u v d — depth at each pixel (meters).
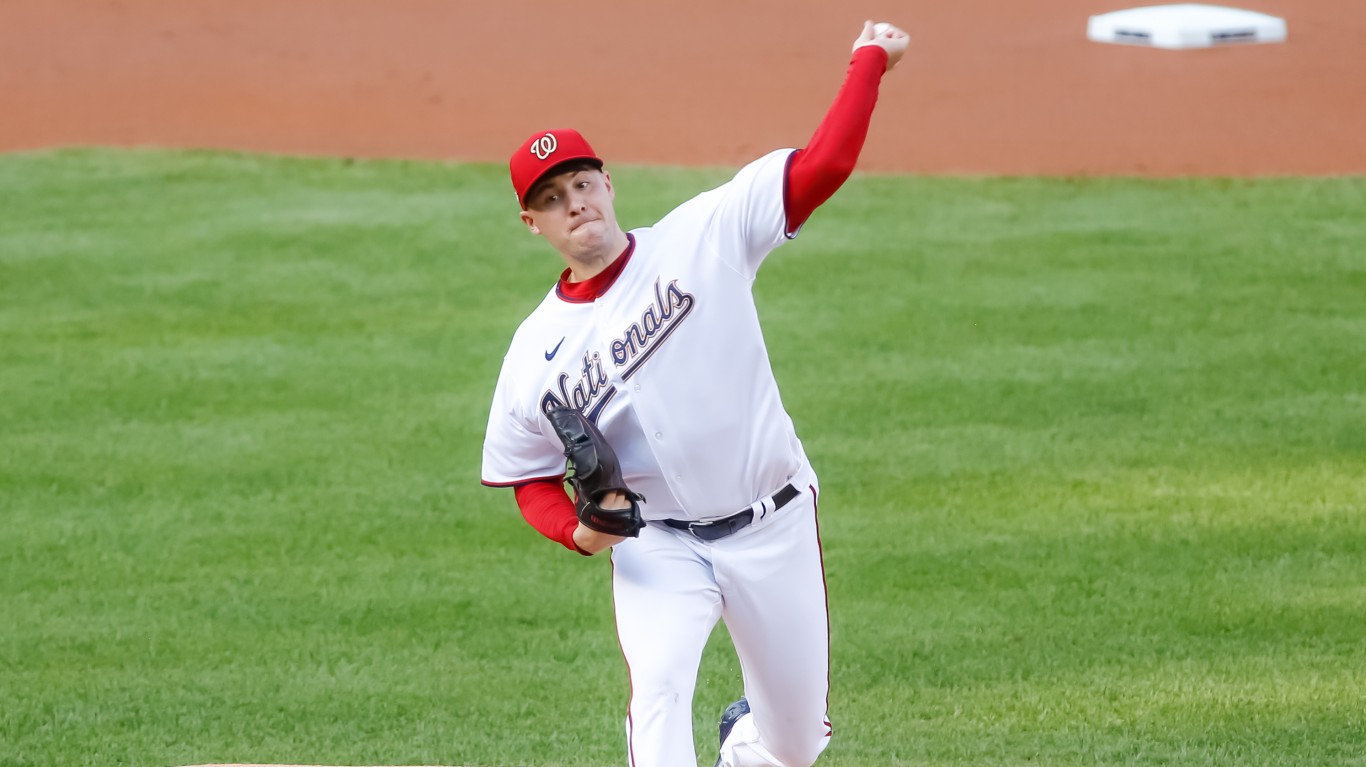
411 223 47.22
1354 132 54.72
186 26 77.44
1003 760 17.91
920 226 45.53
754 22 77.19
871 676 20.55
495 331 37.44
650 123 60.72
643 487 14.49
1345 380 32.09
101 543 25.97
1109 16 71.00
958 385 32.66
